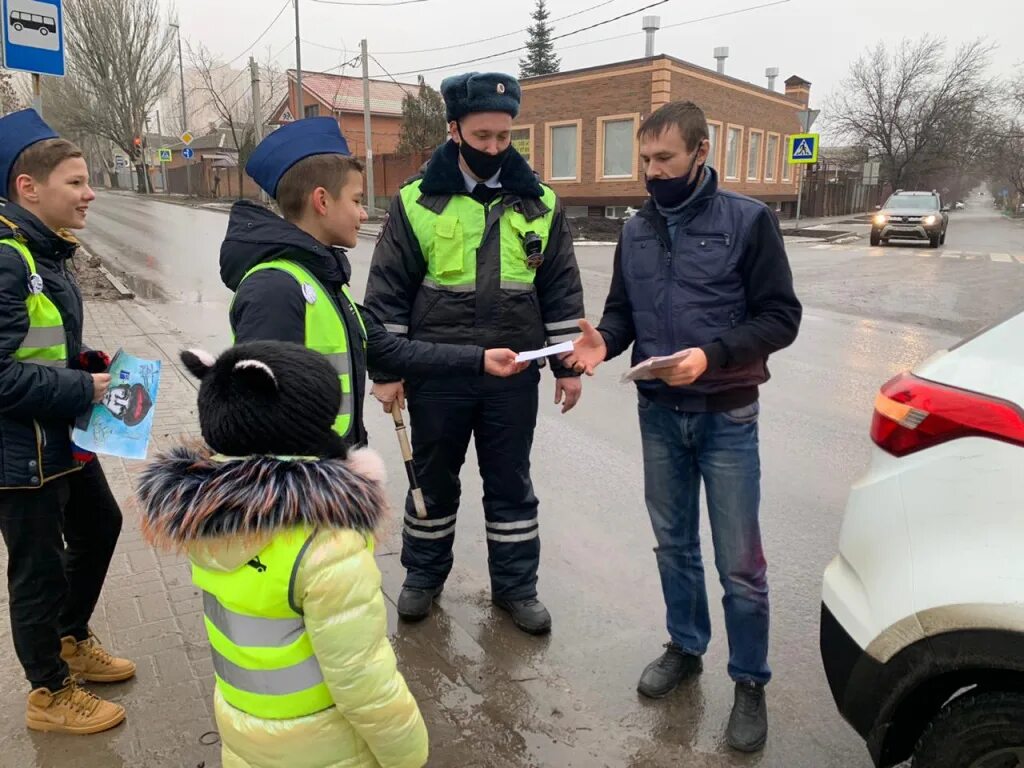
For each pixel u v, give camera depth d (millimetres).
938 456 1820
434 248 2926
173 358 7680
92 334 8773
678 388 2545
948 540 1776
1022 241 23781
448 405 3074
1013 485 1690
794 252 19234
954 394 1820
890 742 1951
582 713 2748
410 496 3289
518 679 2934
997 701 1737
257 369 1460
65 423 2348
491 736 2621
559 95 26922
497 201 2953
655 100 24438
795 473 4984
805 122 22984
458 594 3570
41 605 2432
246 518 1454
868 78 47906
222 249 2154
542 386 7270
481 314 2971
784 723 2707
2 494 2311
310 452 1579
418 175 3072
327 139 2186
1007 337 1845
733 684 2922
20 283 2174
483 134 2805
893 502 1898
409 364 2586
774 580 3676
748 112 30234
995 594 1676
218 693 1695
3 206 2240
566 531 4227
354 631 1522
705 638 2924
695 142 2396
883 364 7789
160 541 1555
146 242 19672
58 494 2406
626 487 4828
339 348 2166
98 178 73250
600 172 26297
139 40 48406
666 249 2561
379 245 3055
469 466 5238
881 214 21125
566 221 3178
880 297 11727
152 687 2781
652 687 2824
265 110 48562
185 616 3225
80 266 13469
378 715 1572
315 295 2109
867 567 1959
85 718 2531
